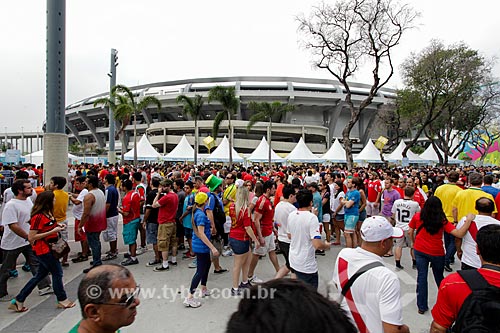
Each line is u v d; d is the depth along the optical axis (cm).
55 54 830
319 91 7200
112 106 2228
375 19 1833
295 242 390
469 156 4647
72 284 523
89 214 571
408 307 440
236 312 87
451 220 589
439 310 201
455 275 199
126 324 159
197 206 459
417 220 429
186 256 699
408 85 2666
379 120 4931
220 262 664
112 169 1733
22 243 469
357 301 210
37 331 368
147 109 7094
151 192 650
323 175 1038
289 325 74
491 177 616
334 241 841
